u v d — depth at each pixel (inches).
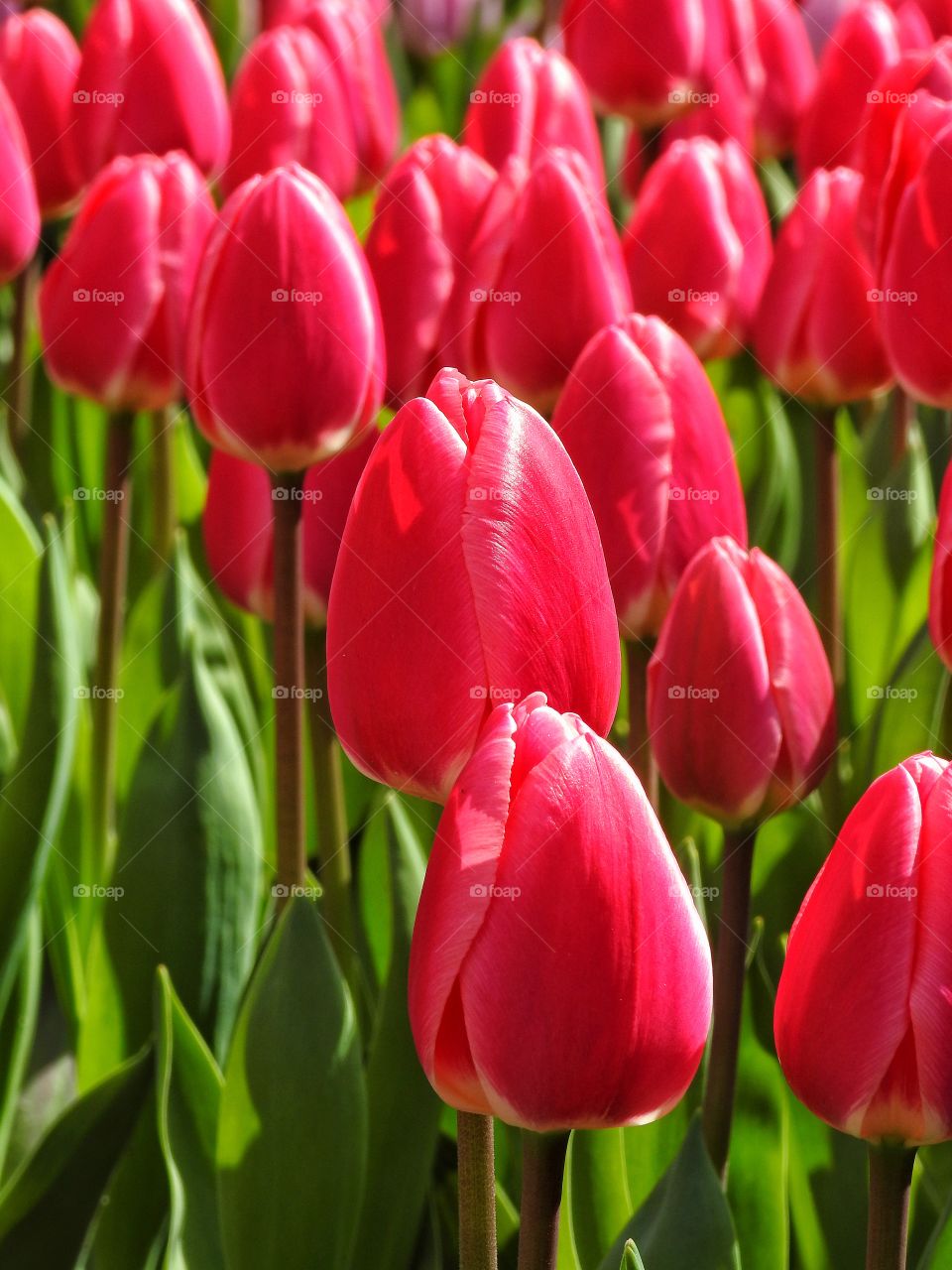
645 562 29.3
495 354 32.7
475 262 32.6
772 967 30.9
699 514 29.4
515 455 24.3
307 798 35.9
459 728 24.5
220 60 63.5
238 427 29.4
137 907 31.7
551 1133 23.9
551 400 32.8
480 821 23.3
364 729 24.9
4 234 38.3
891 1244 24.5
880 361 33.9
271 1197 27.9
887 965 23.7
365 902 32.6
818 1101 24.2
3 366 51.9
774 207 51.0
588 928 23.2
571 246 32.1
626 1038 23.4
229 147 42.6
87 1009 31.8
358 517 24.7
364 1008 32.8
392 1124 29.3
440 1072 23.7
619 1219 28.9
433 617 24.4
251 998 27.9
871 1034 23.8
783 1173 28.9
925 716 33.4
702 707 28.1
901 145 31.4
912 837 23.6
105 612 34.2
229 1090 27.9
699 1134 27.2
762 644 28.0
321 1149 27.9
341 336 29.2
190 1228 29.1
